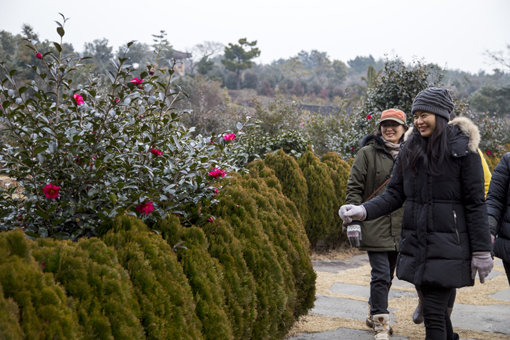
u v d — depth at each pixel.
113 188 4.61
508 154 5.53
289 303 5.50
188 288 3.98
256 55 132.88
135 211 4.76
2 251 2.86
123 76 4.94
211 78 116.31
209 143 5.64
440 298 4.29
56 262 3.17
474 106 77.62
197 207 5.21
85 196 4.67
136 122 5.17
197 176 4.98
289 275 5.60
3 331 2.53
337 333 6.28
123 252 3.72
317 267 10.41
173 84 5.69
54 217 4.57
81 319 3.04
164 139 5.37
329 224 11.66
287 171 11.23
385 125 6.37
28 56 51.34
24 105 4.60
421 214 4.28
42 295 2.84
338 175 12.36
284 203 6.71
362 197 6.41
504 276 9.88
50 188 4.32
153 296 3.60
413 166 4.35
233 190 5.63
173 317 3.70
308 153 12.17
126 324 3.23
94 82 5.28
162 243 4.06
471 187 4.18
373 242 5.93
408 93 16.81
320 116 22.97
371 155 6.36
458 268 4.15
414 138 4.44
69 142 4.48
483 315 7.21
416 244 4.31
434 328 4.29
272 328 5.16
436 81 17.08
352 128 17.80
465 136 4.26
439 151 4.25
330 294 8.22
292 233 6.15
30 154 4.57
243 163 13.88
